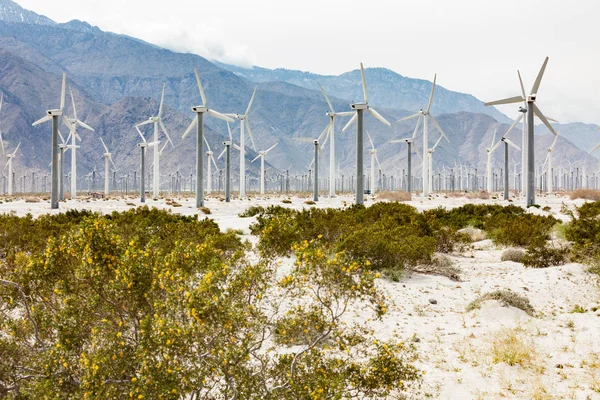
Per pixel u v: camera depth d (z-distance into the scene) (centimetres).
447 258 2442
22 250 1988
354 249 2178
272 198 12288
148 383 696
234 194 16925
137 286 839
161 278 845
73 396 744
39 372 797
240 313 780
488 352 1141
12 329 862
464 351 1146
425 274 2225
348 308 1530
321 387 772
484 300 1582
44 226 2716
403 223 3372
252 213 5481
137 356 738
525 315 1481
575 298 1748
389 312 1551
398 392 903
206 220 3331
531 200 5894
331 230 2825
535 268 2333
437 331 1354
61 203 8906
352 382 847
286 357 855
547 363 1060
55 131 6788
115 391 721
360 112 6462
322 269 889
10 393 790
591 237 2348
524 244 3042
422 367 1067
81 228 876
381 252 2170
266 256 1231
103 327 827
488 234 3631
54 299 974
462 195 12062
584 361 1048
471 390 939
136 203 8994
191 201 10906
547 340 1212
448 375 1020
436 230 3066
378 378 848
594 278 1977
